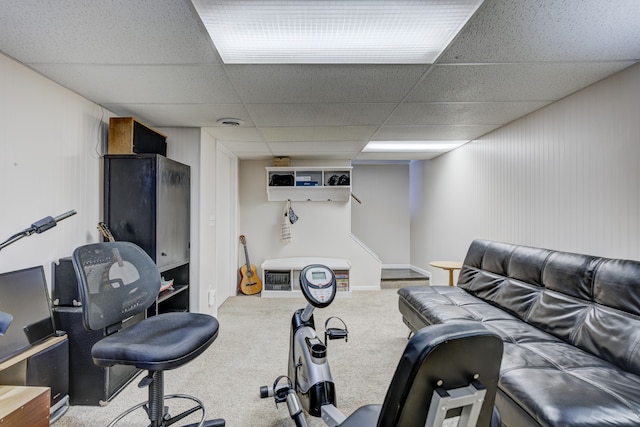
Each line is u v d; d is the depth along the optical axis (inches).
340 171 192.9
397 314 143.5
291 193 192.1
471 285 112.7
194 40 60.6
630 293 62.4
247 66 71.1
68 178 82.9
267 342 111.3
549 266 84.0
